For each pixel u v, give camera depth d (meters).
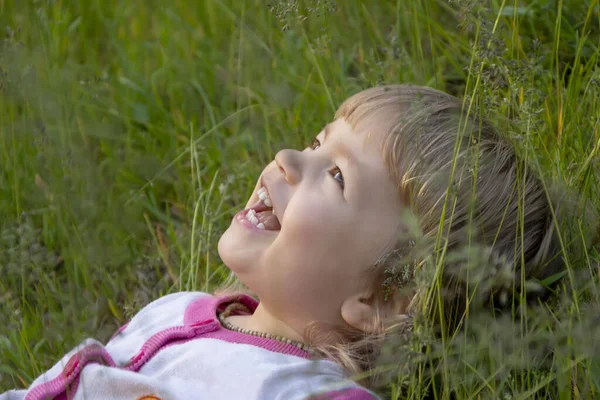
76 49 4.46
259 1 4.26
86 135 3.85
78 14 4.68
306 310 2.45
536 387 2.21
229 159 3.75
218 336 2.49
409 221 2.28
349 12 4.07
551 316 2.48
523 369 2.42
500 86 2.46
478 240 2.44
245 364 2.37
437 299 2.30
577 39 3.40
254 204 2.54
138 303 2.90
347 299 2.43
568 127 3.02
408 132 2.42
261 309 2.57
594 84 2.93
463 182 2.41
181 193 3.75
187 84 4.22
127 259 3.38
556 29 3.17
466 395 2.32
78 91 3.97
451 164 2.41
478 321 2.39
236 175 3.49
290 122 3.79
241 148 3.78
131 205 3.59
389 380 2.24
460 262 2.39
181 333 2.52
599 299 2.41
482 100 2.34
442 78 3.59
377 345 2.43
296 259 2.39
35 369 2.86
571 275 2.31
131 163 3.82
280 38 4.18
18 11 4.02
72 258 3.26
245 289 2.95
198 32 4.52
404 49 3.65
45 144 3.37
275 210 2.44
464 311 2.47
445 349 2.25
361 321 2.44
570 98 3.16
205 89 4.21
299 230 2.37
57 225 3.35
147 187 3.79
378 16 4.03
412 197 2.39
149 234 3.61
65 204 3.27
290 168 2.43
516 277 2.53
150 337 2.55
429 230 2.40
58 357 2.91
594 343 2.19
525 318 2.33
